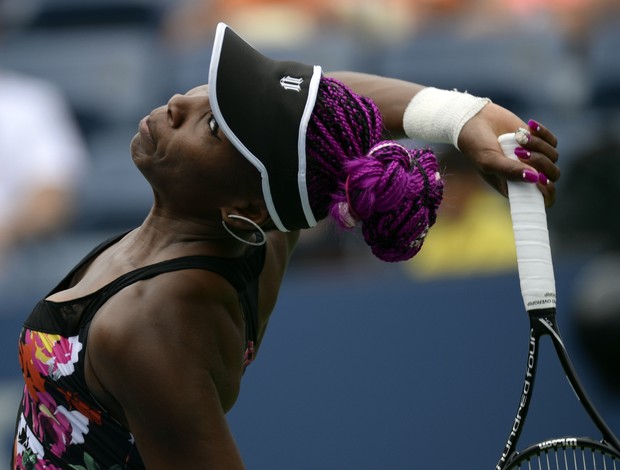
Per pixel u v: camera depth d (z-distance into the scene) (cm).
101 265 737
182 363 664
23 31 2338
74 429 717
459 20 2273
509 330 1527
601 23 2238
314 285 1586
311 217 699
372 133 689
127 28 2320
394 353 1518
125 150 2073
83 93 2183
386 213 675
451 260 1683
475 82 2098
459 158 1675
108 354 667
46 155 1869
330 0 2223
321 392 1512
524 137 718
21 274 1769
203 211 698
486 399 1523
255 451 1512
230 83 673
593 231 1606
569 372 716
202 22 2258
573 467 1300
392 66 2123
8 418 1512
